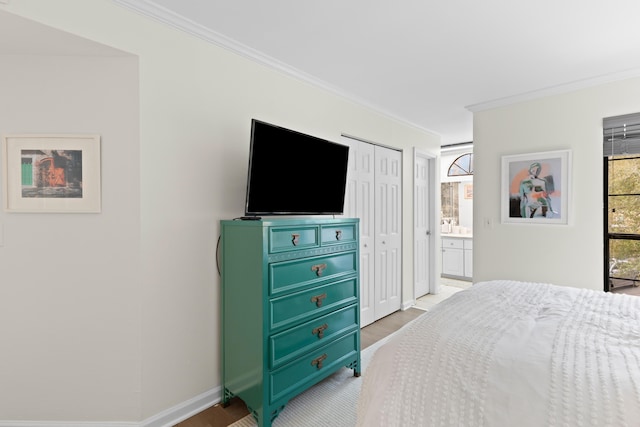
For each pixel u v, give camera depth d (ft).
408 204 13.60
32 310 5.69
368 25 6.48
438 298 14.84
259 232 5.90
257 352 5.94
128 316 5.80
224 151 7.06
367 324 11.41
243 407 6.75
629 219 8.93
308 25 6.48
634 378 2.91
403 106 11.46
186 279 6.42
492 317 4.60
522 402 2.89
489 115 11.03
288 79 8.50
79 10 5.06
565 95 9.51
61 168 5.68
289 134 7.08
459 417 3.01
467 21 6.32
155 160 5.97
